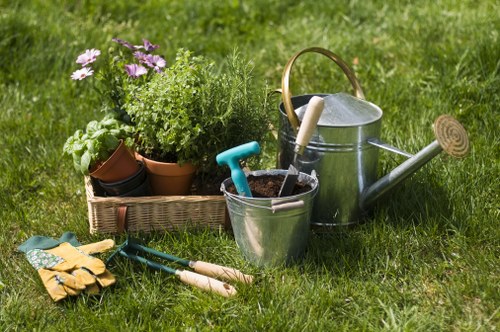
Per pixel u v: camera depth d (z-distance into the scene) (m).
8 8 5.23
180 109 2.82
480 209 2.97
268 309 2.45
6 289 2.65
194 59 3.00
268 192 2.77
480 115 3.74
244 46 4.85
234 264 2.77
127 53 3.53
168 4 5.45
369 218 3.02
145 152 3.04
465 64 4.07
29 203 3.29
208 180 3.11
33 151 3.69
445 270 2.72
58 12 5.23
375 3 5.21
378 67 4.35
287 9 5.38
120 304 2.50
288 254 2.71
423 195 3.08
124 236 2.91
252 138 2.95
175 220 2.96
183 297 2.57
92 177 3.02
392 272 2.68
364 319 2.43
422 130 3.60
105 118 3.11
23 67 4.50
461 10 4.85
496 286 2.55
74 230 3.02
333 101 2.84
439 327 2.40
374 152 2.88
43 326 2.45
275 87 4.29
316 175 2.85
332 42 4.68
